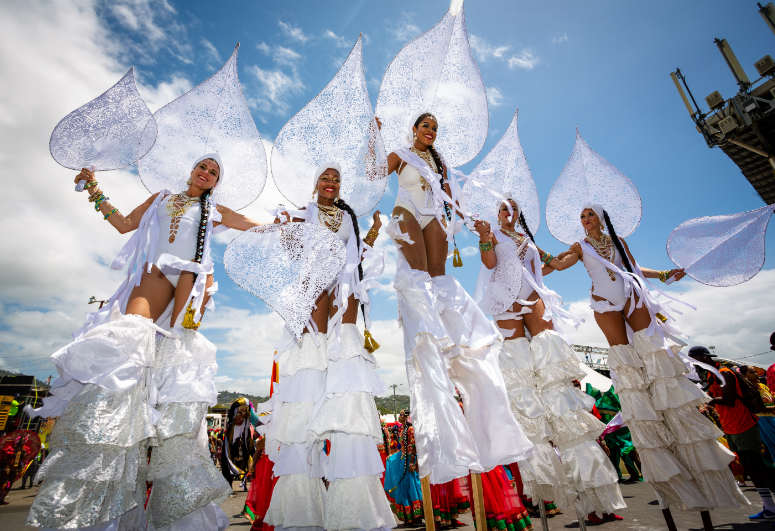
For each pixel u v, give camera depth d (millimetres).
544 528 3713
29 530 7055
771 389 5680
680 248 4344
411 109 3926
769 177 18688
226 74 3828
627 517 5250
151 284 3045
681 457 3746
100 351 2467
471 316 3385
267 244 2986
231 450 10422
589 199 5098
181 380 2771
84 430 2289
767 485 4789
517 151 5172
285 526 2730
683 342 4012
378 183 3375
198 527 2646
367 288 3186
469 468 2691
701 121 17812
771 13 15812
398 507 6820
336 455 2729
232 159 3773
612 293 4258
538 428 3803
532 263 4625
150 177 3561
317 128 3447
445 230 3496
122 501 2367
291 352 3121
